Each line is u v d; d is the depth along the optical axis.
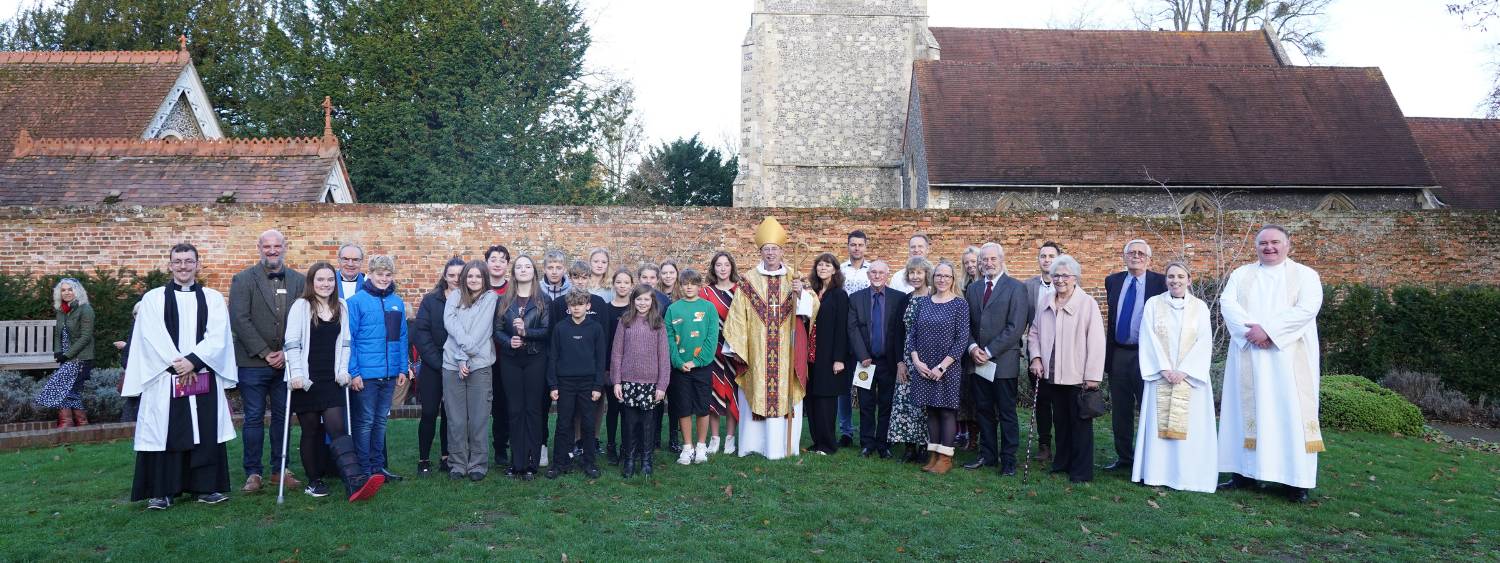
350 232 13.16
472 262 6.96
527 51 25.66
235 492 6.53
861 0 28.31
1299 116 22.66
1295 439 6.61
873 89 28.34
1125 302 7.73
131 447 8.23
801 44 28.36
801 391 7.96
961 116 22.70
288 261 13.07
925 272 7.59
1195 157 21.67
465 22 24.25
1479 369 11.65
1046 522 5.98
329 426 6.39
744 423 7.96
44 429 9.13
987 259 7.50
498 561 5.08
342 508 6.11
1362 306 12.66
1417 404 11.55
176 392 6.01
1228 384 7.04
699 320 7.54
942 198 21.33
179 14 31.48
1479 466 8.23
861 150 28.36
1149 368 7.08
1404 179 21.17
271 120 26.72
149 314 6.01
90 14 31.17
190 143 16.17
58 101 19.92
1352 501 6.70
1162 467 7.03
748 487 6.81
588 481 6.95
